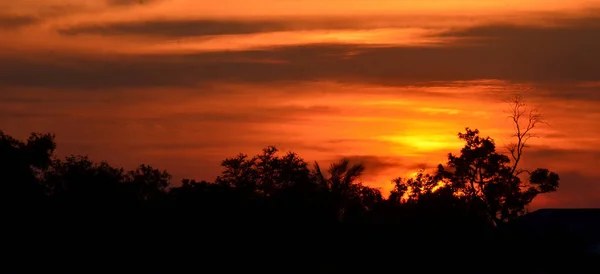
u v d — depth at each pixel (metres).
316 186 60.22
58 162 59.97
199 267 54.72
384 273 54.09
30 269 54.34
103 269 54.78
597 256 54.47
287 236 55.44
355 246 55.34
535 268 54.34
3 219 56.28
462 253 54.81
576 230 58.53
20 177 58.22
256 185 61.22
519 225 59.72
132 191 59.03
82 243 55.59
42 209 56.94
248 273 54.53
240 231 55.22
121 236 55.69
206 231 55.25
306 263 54.75
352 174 61.38
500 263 54.44
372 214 60.78
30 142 59.78
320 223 56.44
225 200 56.34
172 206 56.50
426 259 54.47
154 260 55.06
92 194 57.25
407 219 60.69
